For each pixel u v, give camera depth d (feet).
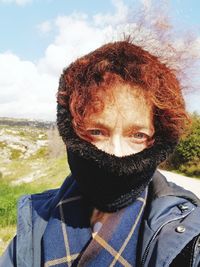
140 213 1.25
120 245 1.24
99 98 1.16
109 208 1.24
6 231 9.81
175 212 1.18
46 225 1.42
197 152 23.12
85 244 1.32
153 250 1.13
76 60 1.27
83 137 1.17
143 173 1.17
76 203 1.35
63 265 1.32
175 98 1.19
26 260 1.43
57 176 24.99
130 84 1.16
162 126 1.18
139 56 1.22
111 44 1.29
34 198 1.53
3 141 67.97
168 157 1.20
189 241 1.08
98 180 1.18
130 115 1.16
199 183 19.17
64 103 1.22
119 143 1.17
